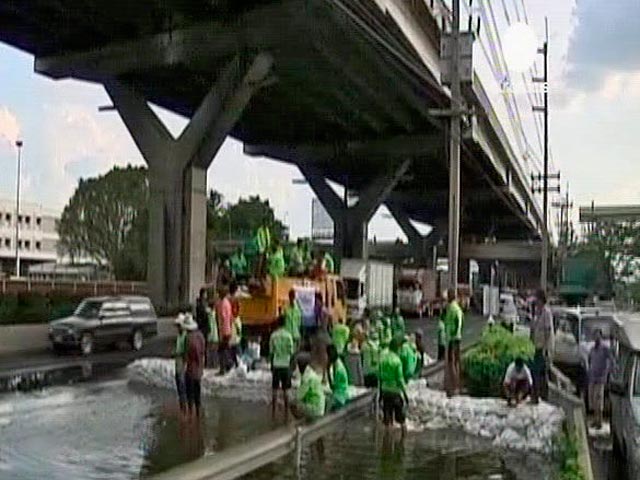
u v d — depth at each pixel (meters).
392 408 14.81
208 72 49.47
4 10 40.38
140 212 87.25
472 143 59.97
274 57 44.69
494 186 85.06
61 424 15.05
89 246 90.06
